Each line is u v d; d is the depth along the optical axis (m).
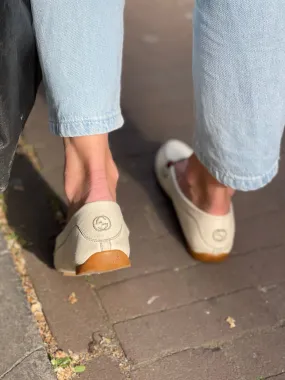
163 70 2.45
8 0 1.05
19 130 1.20
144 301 1.52
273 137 1.30
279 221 1.80
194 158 1.57
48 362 1.33
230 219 1.61
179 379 1.34
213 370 1.36
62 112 1.24
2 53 1.06
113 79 1.24
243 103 1.23
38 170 1.89
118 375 1.34
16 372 1.30
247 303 1.54
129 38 2.63
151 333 1.44
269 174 1.37
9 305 1.44
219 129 1.29
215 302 1.53
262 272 1.63
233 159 1.32
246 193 1.89
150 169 1.96
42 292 1.51
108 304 1.50
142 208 1.81
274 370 1.38
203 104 1.29
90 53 1.19
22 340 1.37
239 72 1.20
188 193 1.62
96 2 1.14
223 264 1.64
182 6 2.90
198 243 1.61
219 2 1.14
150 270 1.60
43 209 1.76
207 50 1.21
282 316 1.51
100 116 1.25
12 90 1.12
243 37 1.16
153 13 2.82
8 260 1.56
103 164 1.35
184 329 1.45
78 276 1.56
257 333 1.46
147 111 2.22
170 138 2.11
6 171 1.21
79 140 1.32
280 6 1.13
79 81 1.21
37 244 1.64
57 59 1.19
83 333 1.42
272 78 1.21
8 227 1.68
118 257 1.31
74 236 1.34
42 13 1.14
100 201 1.33
